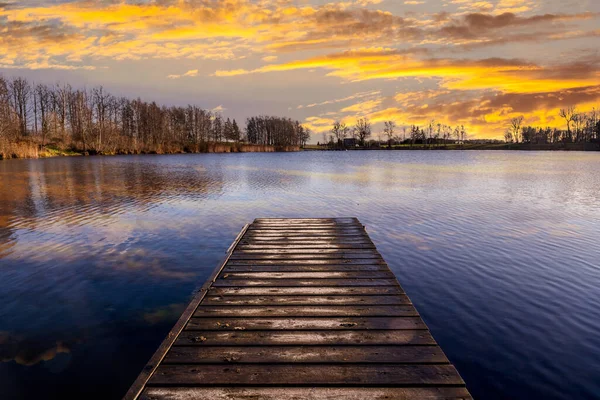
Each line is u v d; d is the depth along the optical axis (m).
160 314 7.16
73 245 11.62
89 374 5.37
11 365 5.56
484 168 46.44
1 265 9.83
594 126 122.38
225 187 26.25
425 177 34.28
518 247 11.47
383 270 7.41
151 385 3.73
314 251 8.89
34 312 7.25
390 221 15.25
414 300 7.77
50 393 4.97
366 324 5.05
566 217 16.05
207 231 13.45
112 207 18.09
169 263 10.05
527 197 21.86
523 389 5.07
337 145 161.62
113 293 8.12
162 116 103.31
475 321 6.89
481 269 9.58
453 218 15.84
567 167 47.66
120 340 6.26
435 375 3.89
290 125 152.75
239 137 137.12
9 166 43.97
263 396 3.56
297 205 19.06
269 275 7.13
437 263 10.02
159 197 21.39
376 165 53.41
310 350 4.38
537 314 7.16
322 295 6.11
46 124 81.50
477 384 5.18
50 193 22.67
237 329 4.91
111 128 90.94
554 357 5.78
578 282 8.71
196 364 4.10
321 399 3.52
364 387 3.71
